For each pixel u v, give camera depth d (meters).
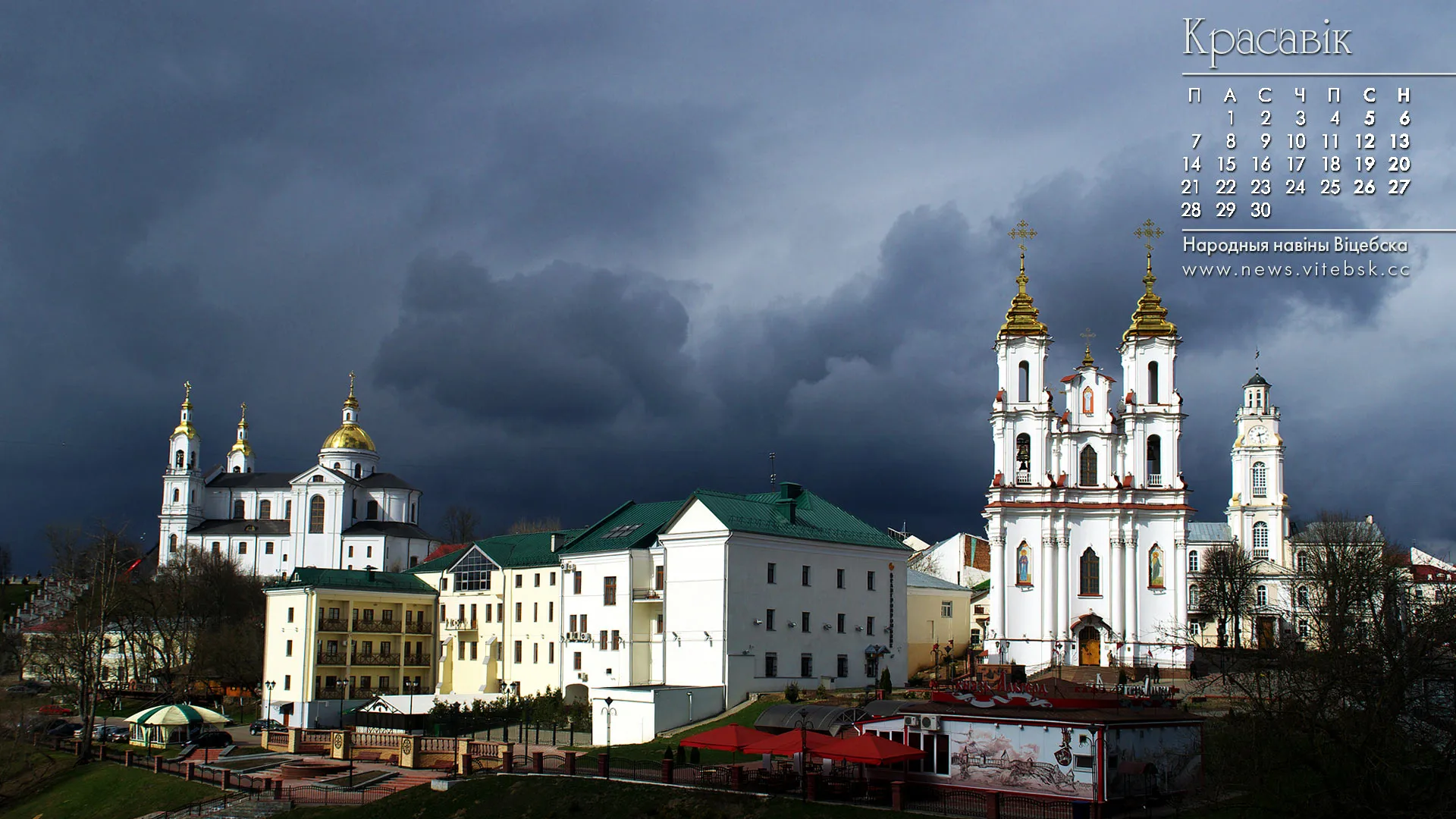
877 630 111.88
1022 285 112.31
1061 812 54.78
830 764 65.38
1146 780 57.59
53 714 123.88
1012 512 108.00
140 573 184.25
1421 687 55.06
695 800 63.00
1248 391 176.38
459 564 127.75
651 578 106.62
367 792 77.75
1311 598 103.88
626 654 104.69
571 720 100.62
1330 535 102.62
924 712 61.34
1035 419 109.31
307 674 120.12
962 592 129.62
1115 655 104.25
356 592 124.38
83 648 111.88
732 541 99.62
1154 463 109.19
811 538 106.44
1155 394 109.38
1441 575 95.31
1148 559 106.81
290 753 96.38
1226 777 56.00
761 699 97.56
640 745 86.69
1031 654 106.19
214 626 152.75
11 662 147.00
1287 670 57.69
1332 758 53.81
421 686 128.38
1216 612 114.88
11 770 95.81
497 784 71.88
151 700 134.62
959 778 59.81
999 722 58.78
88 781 91.50
